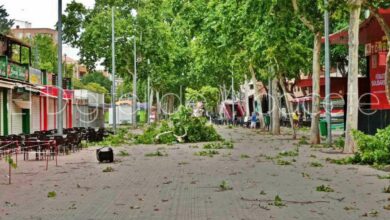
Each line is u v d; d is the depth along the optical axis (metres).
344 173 16.44
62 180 15.52
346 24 32.91
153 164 20.09
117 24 56.41
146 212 10.30
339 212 10.11
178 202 11.41
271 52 32.06
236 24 35.69
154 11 59.09
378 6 22.75
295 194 12.34
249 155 23.56
